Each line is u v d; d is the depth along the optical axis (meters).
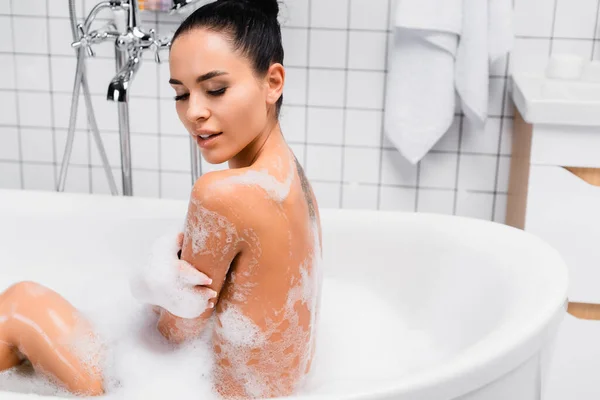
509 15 2.13
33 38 2.45
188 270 1.04
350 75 2.38
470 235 1.64
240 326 1.08
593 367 1.98
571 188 1.92
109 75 2.45
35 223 1.82
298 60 2.38
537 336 1.16
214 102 1.06
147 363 1.20
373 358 1.57
